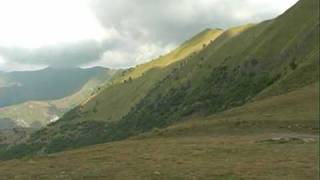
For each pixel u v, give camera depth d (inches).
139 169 1123.3
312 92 2923.2
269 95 3900.1
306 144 1531.7
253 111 2647.6
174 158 1289.4
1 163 1306.6
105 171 1107.3
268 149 1425.9
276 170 1093.1
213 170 1099.9
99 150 1512.1
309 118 2240.4
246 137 1828.2
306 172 1067.9
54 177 1055.6
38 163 1267.2
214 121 2298.2
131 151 1459.2
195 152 1397.6
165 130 2177.7
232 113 2709.2
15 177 1069.1
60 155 1419.8
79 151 1508.4
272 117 2332.7
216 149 1449.3
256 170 1095.6
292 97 2849.4
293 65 7317.9
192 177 1027.9
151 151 1445.6
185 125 2267.5
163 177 1028.5
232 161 1224.2
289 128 2049.7
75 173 1093.8
